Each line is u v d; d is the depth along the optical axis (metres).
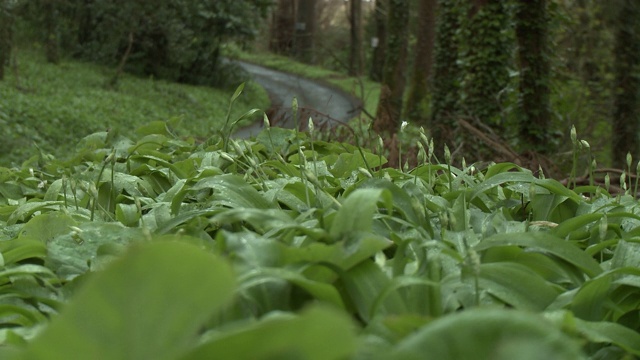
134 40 36.72
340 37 61.22
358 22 52.62
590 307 1.52
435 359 0.85
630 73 15.52
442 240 1.96
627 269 1.50
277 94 41.53
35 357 0.77
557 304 1.49
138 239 2.01
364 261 1.47
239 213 1.67
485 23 16.94
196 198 2.68
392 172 2.90
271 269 1.38
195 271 0.78
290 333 0.78
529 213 2.57
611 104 15.80
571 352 0.81
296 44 58.09
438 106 22.91
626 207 2.43
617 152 15.67
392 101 29.73
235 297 1.34
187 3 36.44
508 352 0.82
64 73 32.09
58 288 1.79
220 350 0.80
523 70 15.41
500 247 1.81
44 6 33.94
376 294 1.43
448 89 22.84
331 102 37.69
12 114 22.09
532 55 15.34
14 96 23.75
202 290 0.79
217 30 37.44
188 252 0.77
